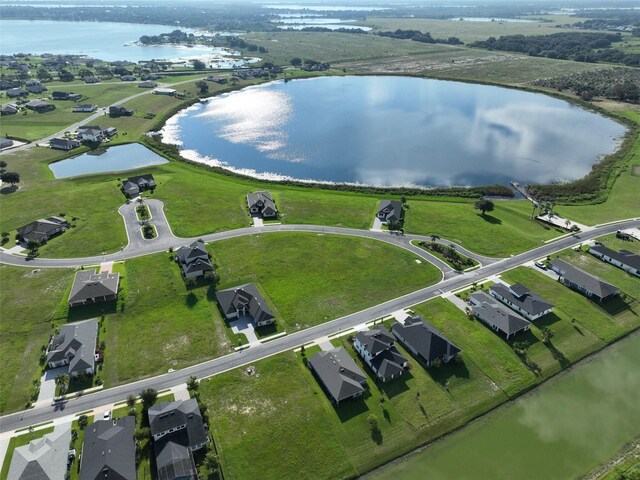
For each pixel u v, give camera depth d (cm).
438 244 13275
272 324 10100
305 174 19112
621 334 10069
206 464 6938
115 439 7112
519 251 13038
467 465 7275
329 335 9800
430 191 17338
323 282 11562
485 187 17488
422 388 8506
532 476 7125
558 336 9906
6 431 7588
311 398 8262
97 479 6512
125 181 16788
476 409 8188
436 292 11238
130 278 11581
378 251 12975
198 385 8481
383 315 10412
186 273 11494
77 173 18688
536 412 8219
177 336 9725
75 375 8481
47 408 8019
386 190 17275
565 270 11738
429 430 7775
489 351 9419
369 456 7338
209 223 14425
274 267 12162
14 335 9725
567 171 19350
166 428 7262
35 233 13188
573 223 14688
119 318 10244
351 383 8262
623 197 16588
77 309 10475
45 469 6781
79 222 14362
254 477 6975
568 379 8925
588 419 8112
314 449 7394
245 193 16750
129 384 8525
